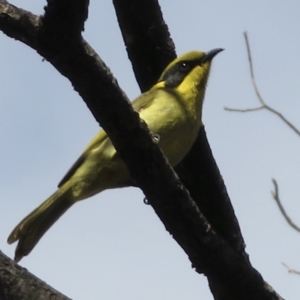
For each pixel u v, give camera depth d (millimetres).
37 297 7852
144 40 9891
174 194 8148
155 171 7965
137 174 8047
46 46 6770
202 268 8820
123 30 9914
